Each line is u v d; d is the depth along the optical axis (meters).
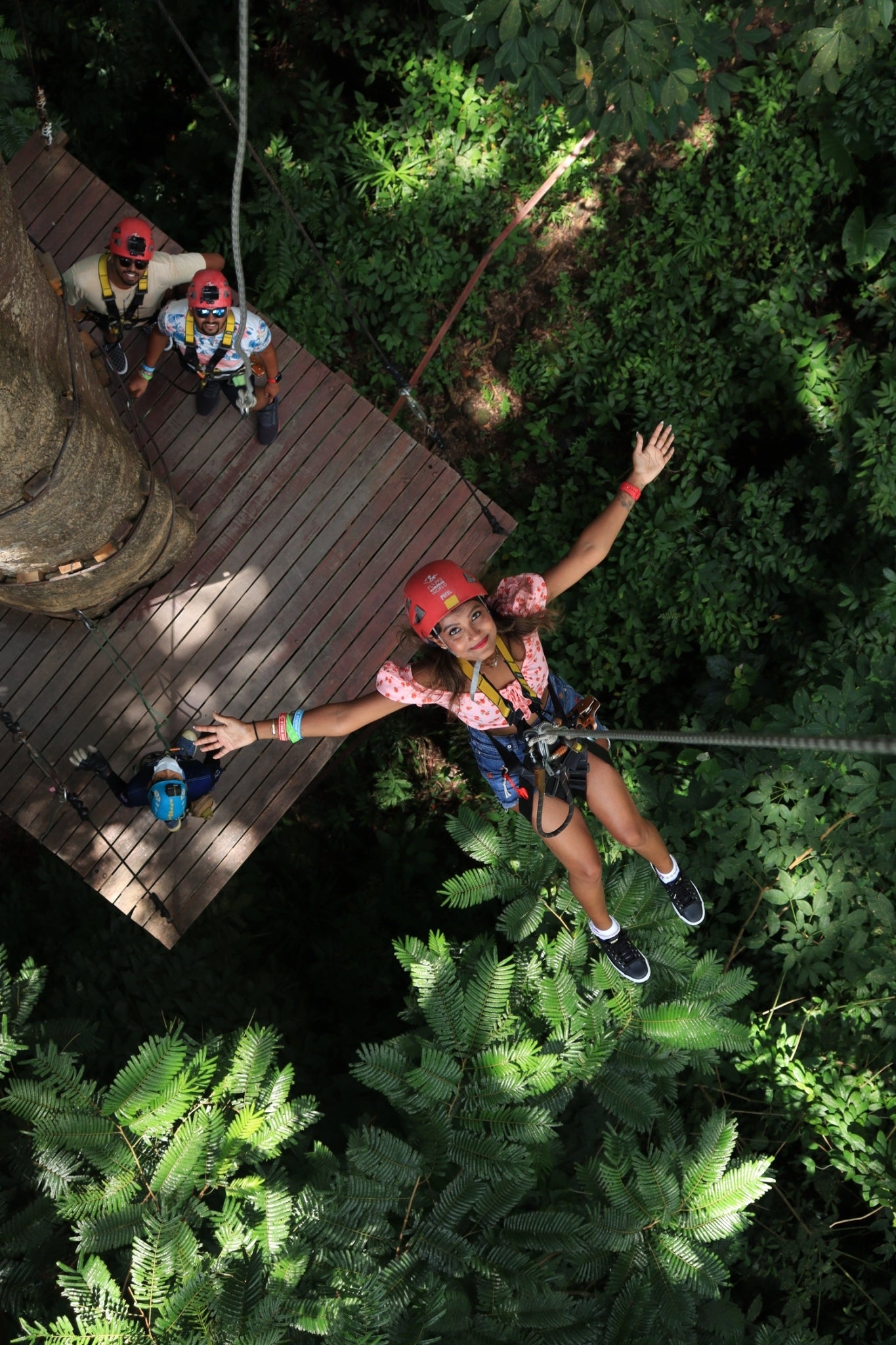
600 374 8.95
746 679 8.18
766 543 8.45
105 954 6.55
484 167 8.71
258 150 8.53
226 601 6.04
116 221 6.35
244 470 6.14
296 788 5.95
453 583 3.39
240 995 6.94
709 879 6.23
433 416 9.09
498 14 4.70
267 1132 4.11
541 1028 4.91
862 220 8.40
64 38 8.32
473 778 9.34
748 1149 5.89
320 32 8.70
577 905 5.10
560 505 9.03
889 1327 5.62
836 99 8.23
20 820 5.80
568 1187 5.08
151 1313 3.64
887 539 8.01
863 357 8.30
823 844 5.82
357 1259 3.94
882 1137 5.39
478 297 8.90
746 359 8.66
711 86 5.64
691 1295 4.15
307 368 6.29
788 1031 5.94
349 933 8.58
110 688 5.93
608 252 8.90
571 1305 4.04
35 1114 3.93
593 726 3.83
